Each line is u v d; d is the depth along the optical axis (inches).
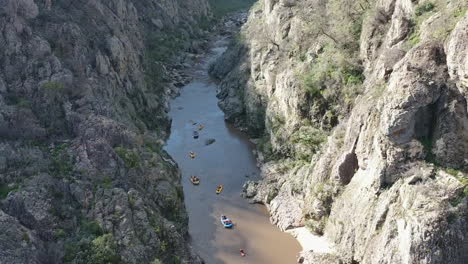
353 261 2247.8
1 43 2967.5
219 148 3580.2
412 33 2452.0
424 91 2044.8
